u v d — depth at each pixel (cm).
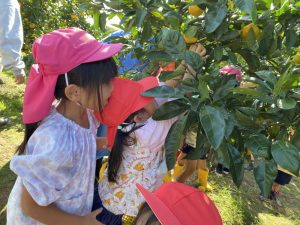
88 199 155
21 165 128
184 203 131
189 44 169
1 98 431
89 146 145
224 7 146
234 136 135
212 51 167
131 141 164
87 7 186
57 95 134
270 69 166
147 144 162
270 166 121
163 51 160
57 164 129
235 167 128
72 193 145
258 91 125
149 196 129
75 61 127
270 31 153
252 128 127
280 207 379
